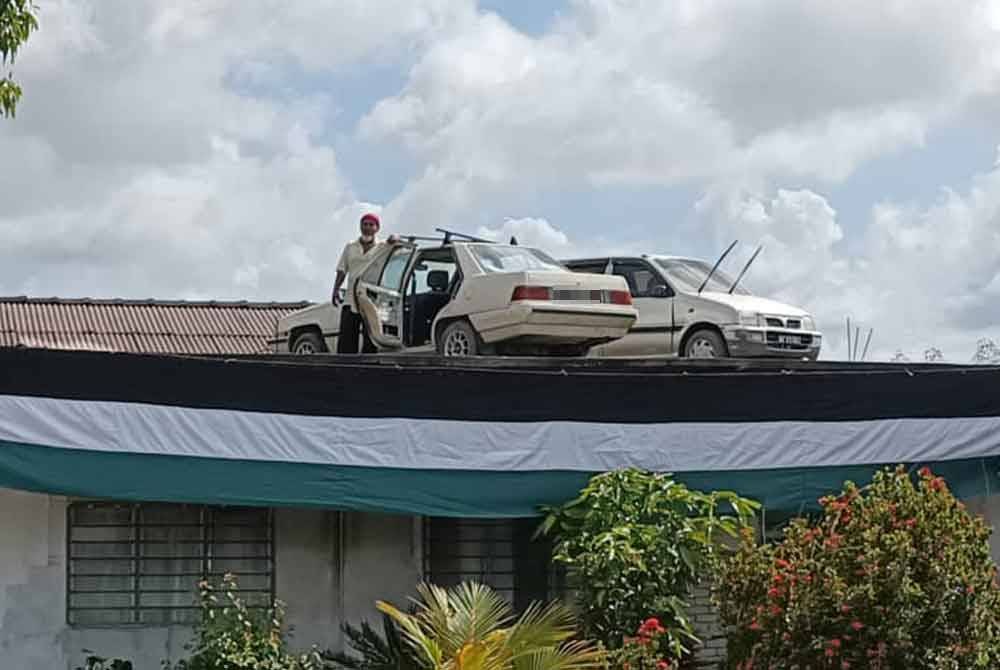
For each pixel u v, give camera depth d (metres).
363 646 13.74
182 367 13.48
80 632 13.78
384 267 18.48
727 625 12.37
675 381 14.71
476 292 17.78
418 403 14.06
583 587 13.52
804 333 19.61
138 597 13.99
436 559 14.73
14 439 12.95
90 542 13.94
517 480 14.21
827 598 11.52
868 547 11.57
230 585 13.51
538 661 11.74
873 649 11.37
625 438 14.51
